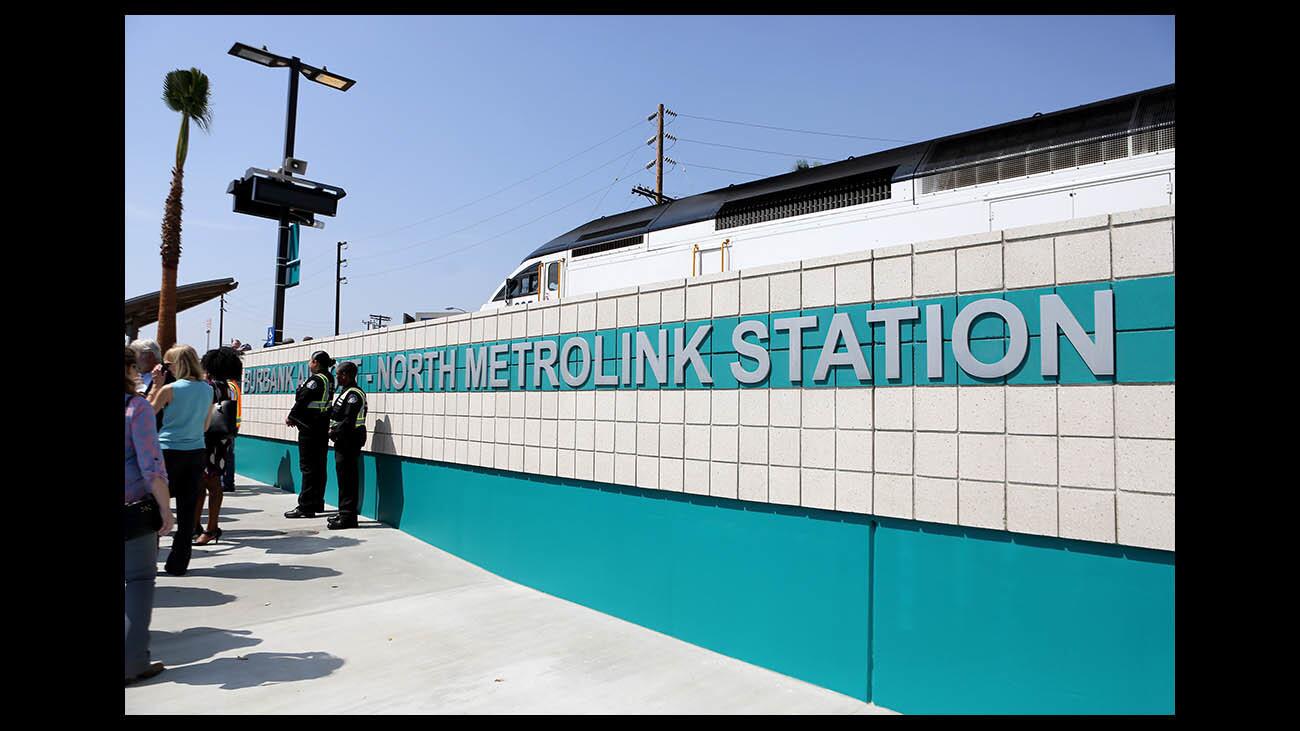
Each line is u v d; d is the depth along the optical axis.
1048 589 2.79
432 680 3.65
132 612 3.62
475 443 6.30
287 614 4.82
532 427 5.55
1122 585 2.62
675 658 3.95
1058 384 2.76
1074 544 2.74
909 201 6.60
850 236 6.99
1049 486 2.76
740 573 3.94
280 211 12.53
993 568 2.95
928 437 3.13
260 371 12.70
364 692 3.50
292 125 12.48
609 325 4.83
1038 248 2.83
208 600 5.13
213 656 4.00
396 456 7.82
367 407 8.49
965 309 3.02
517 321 5.80
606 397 4.84
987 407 2.95
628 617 4.65
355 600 5.16
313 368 8.80
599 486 4.94
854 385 3.40
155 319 15.99
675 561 4.34
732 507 4.00
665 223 9.23
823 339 3.54
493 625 4.57
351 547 6.93
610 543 4.82
